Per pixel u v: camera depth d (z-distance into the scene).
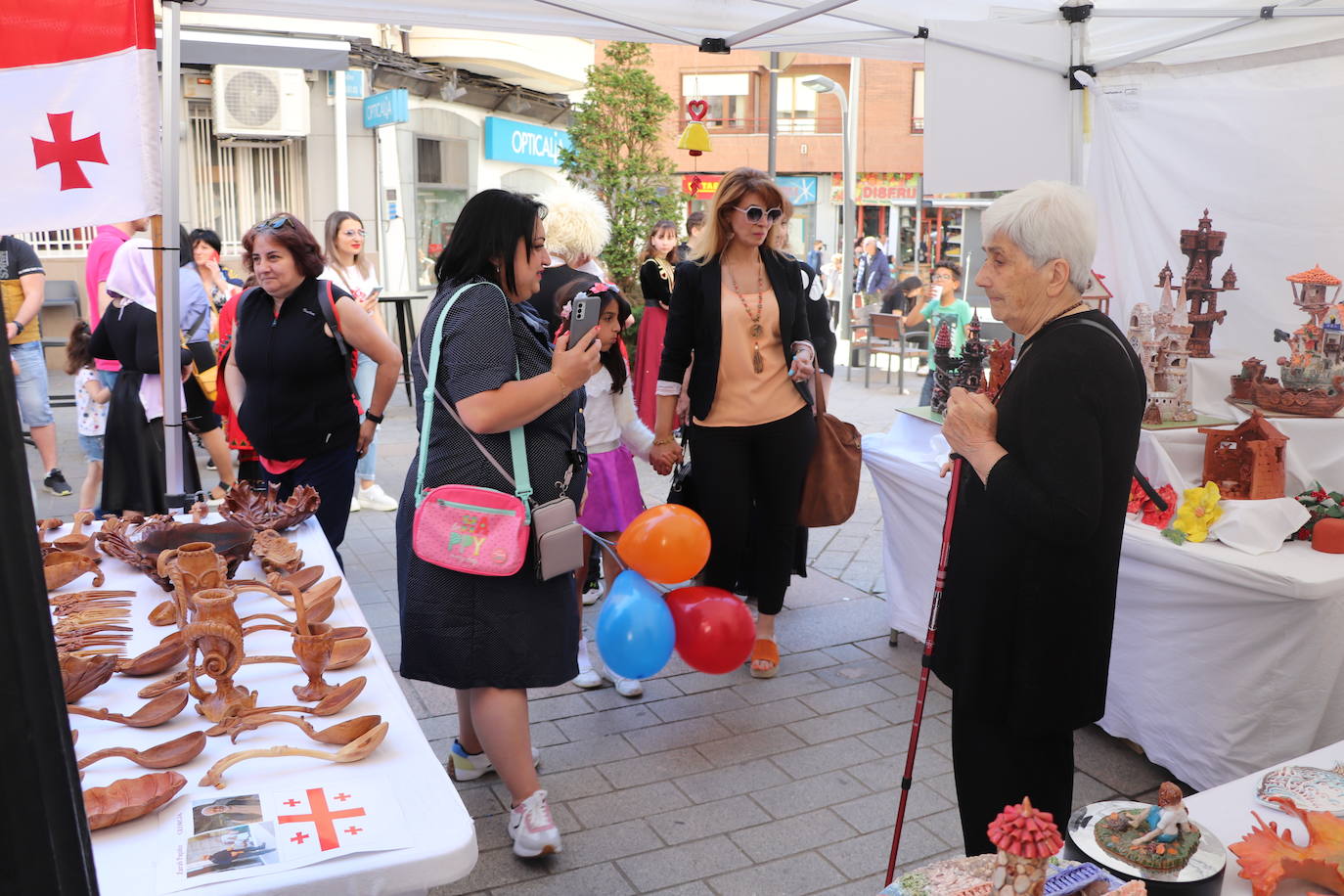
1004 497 1.92
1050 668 1.98
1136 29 4.07
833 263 19.48
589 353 2.33
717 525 3.89
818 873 2.78
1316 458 3.60
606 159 9.94
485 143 14.20
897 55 4.83
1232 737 2.97
